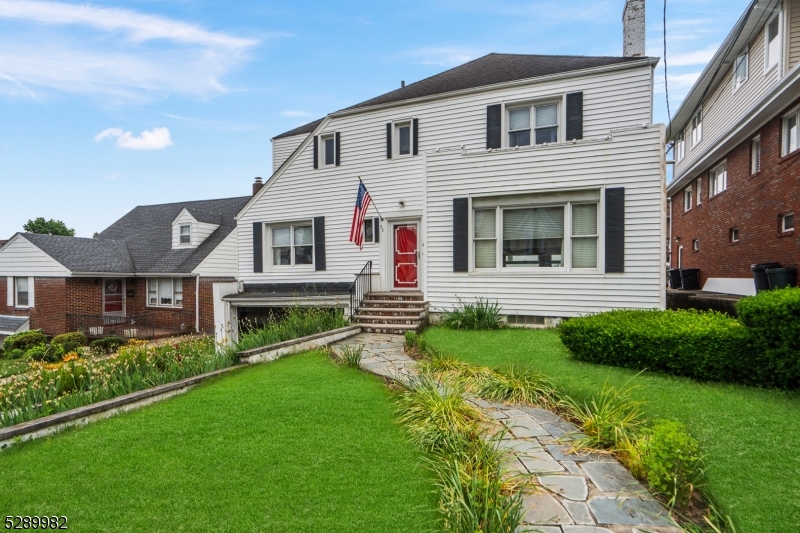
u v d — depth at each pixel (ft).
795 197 31.01
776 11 35.40
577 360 20.79
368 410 15.28
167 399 17.28
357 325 32.58
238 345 25.04
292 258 45.98
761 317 15.67
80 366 20.39
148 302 65.00
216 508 9.35
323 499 9.57
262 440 12.82
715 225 47.70
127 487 10.35
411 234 40.57
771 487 9.50
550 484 9.89
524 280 31.45
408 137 40.57
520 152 31.24
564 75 33.50
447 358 21.06
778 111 33.06
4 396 16.30
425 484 10.16
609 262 29.07
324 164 43.91
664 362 17.99
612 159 28.94
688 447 9.64
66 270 56.85
